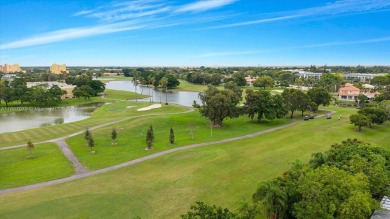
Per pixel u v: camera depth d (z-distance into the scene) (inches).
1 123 4195.4
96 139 2849.4
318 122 3555.6
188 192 1606.8
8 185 1731.1
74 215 1366.9
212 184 1713.8
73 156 2294.5
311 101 4212.6
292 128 3245.6
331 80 7652.6
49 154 2347.4
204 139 2822.3
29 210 1413.6
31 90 6156.5
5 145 2623.0
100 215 1368.1
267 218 1168.2
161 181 1763.0
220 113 3393.2
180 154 2303.2
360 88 6899.6
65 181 1784.0
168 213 1380.4
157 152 2381.9
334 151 1724.9
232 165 2034.9
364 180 1288.1
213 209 975.0
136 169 1980.8
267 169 1958.7
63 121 4365.2
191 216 963.3
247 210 1079.6
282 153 2314.2
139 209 1421.0
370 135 2930.6
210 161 2119.8
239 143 2642.7
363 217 1094.4
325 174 1212.5
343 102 6003.9
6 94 5757.9
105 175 1877.5
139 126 3398.1
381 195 1407.5
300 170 1384.1
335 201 1110.4
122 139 2866.6
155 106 4963.1
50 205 1464.1
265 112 3563.0
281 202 1143.6
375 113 3208.7
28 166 2068.2
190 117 3937.0
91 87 7273.6
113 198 1537.9
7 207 1445.6
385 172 1440.7
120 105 5275.6
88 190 1644.9
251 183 1728.6
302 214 1110.4
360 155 1606.8
